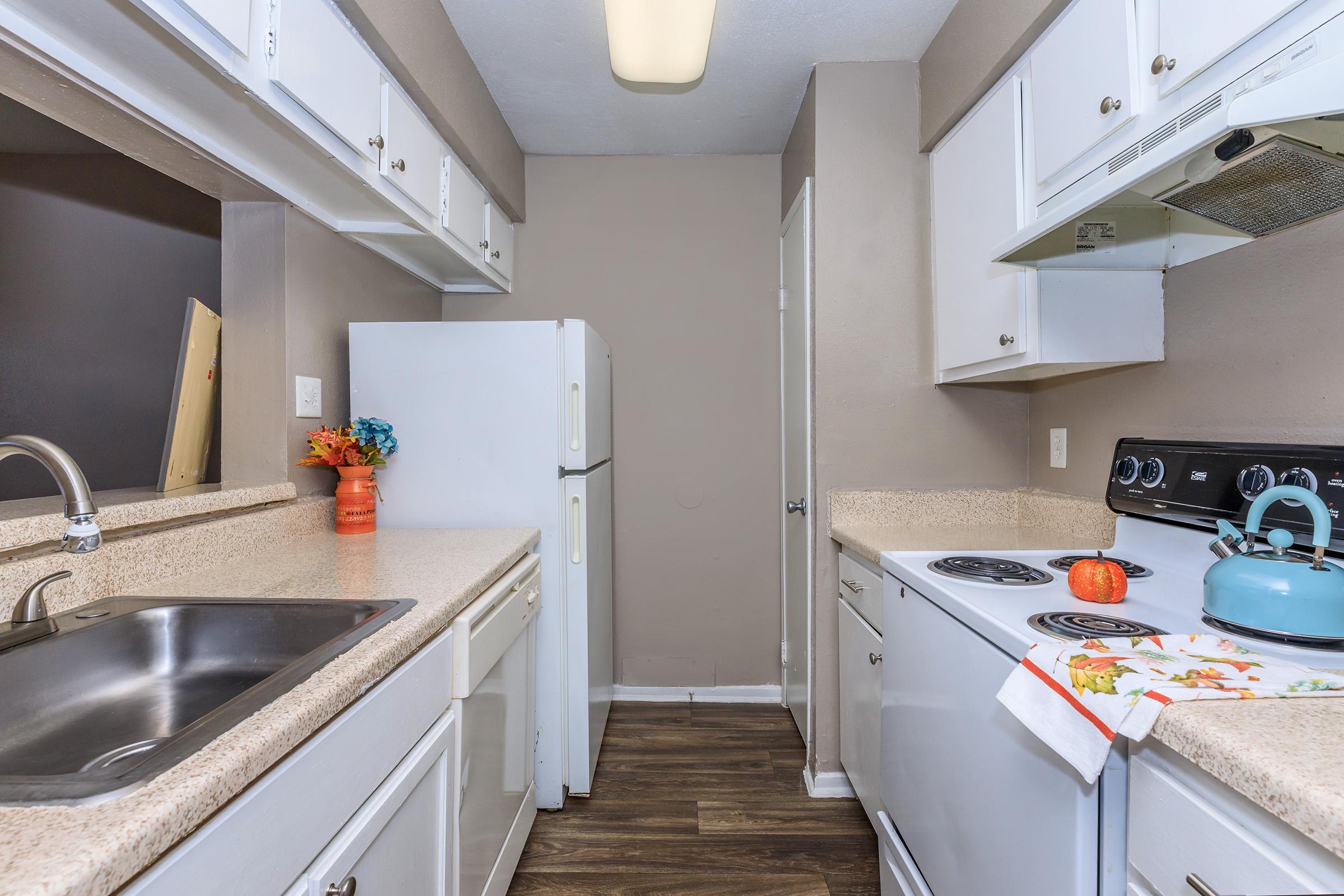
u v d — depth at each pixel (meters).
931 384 1.94
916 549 1.50
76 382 1.92
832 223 1.93
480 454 1.75
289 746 0.60
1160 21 1.01
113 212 1.94
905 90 1.93
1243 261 1.18
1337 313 1.01
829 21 1.75
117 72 0.98
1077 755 0.69
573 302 2.59
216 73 0.98
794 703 2.36
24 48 0.87
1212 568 0.89
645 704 2.55
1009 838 0.87
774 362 2.57
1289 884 0.50
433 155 1.71
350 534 1.59
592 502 1.92
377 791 0.82
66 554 0.93
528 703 1.63
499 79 2.04
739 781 1.98
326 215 1.64
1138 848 0.68
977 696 0.96
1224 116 0.75
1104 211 1.31
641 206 2.59
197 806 0.49
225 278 1.51
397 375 1.75
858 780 1.70
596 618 2.00
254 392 1.51
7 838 0.42
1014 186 1.44
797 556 2.27
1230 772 0.54
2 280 1.88
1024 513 1.89
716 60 1.93
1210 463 1.17
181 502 1.17
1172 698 0.63
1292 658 0.75
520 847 1.53
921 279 1.94
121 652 0.90
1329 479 0.95
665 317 2.58
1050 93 1.31
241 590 1.06
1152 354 1.39
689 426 2.58
